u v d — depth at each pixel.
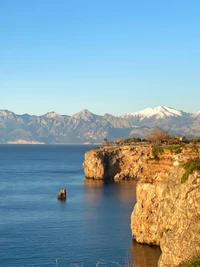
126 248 62.66
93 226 79.81
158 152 64.69
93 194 127.38
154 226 61.59
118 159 183.38
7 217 90.62
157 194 61.75
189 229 38.78
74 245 66.50
